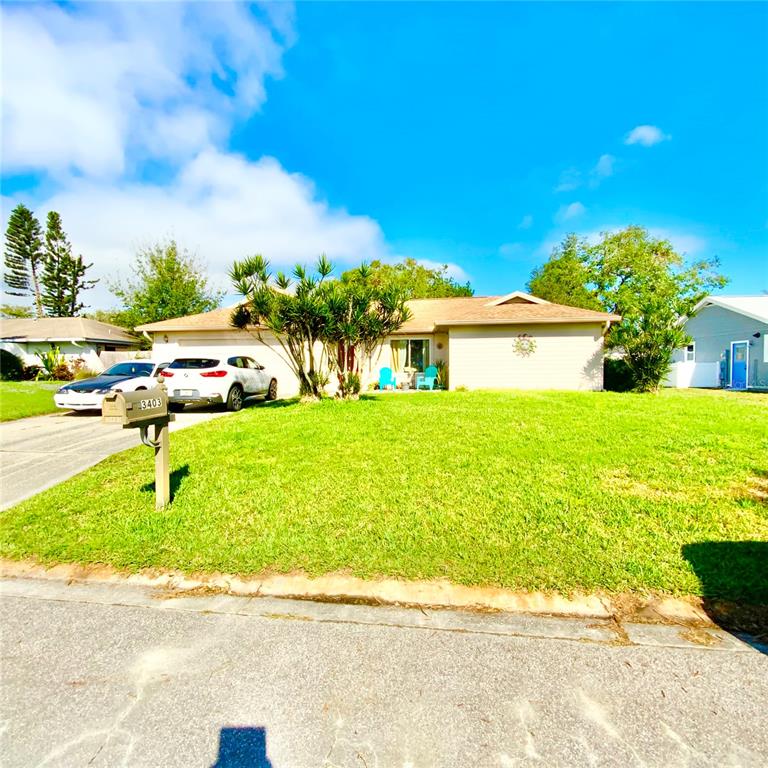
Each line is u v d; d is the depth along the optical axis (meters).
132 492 4.34
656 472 4.65
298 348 10.31
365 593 2.64
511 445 5.83
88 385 11.33
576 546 3.04
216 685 1.90
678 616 2.35
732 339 16.64
